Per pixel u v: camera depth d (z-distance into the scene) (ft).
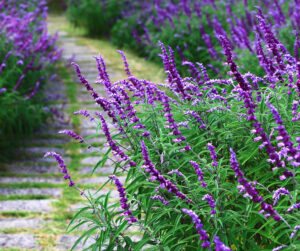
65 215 14.78
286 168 7.92
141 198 8.91
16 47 23.86
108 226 8.32
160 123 9.70
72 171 18.07
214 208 7.13
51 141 21.18
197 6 30.07
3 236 13.56
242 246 7.71
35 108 22.74
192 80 10.57
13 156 19.67
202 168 8.26
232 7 28.81
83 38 41.37
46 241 13.26
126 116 9.11
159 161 8.91
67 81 28.19
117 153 8.61
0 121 21.62
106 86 9.21
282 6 24.53
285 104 8.57
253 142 8.23
